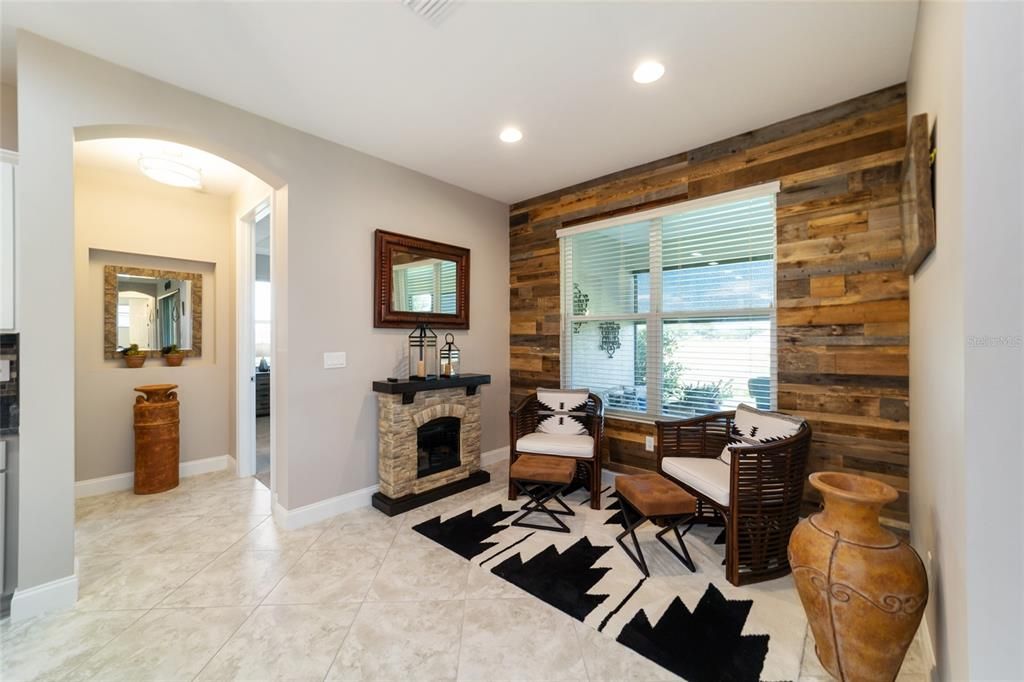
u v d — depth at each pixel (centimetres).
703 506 284
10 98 229
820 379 264
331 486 306
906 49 206
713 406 314
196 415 402
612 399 377
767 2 177
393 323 341
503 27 192
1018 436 101
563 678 157
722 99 252
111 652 171
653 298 345
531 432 367
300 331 290
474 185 396
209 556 246
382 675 159
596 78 231
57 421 199
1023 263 100
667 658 167
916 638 179
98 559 243
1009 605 102
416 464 329
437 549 255
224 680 157
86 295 347
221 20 187
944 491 136
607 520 296
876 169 245
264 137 272
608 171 363
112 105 215
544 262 423
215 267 414
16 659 167
